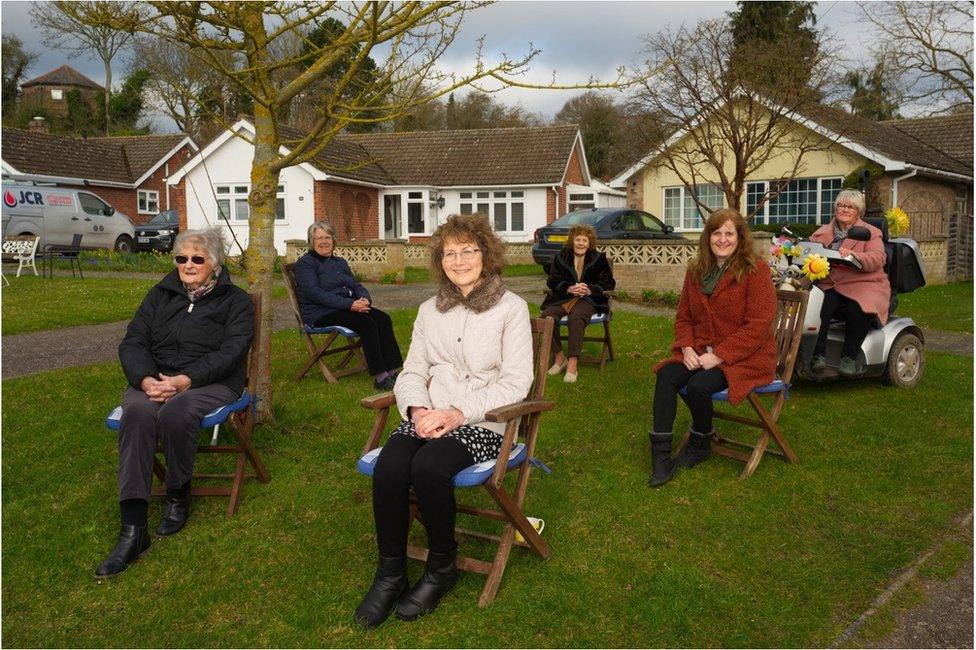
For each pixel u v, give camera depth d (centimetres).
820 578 349
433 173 2831
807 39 1445
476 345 368
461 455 333
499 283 377
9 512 413
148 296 441
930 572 358
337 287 695
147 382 394
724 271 472
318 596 337
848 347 653
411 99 487
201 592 343
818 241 658
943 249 1891
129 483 370
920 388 688
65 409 588
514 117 4422
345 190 2584
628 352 843
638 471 480
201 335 429
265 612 328
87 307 1161
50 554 371
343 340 884
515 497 364
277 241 2514
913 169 1995
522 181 2705
